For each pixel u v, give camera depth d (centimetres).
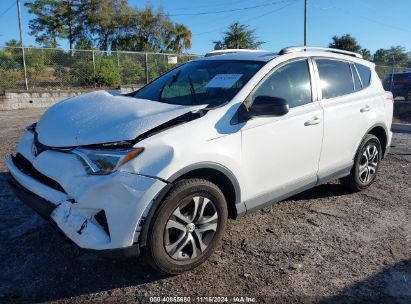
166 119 299
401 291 302
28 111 1436
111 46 3719
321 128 409
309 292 298
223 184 333
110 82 1773
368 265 337
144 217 278
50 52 1636
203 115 314
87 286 298
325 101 421
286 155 374
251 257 345
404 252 361
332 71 447
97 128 297
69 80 1697
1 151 682
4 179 521
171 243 299
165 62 1912
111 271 318
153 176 275
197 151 297
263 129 347
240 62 394
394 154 727
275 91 372
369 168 512
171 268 301
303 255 350
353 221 424
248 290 298
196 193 302
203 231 314
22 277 307
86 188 269
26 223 395
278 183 376
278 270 326
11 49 1549
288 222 417
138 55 1841
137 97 404
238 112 332
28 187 310
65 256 338
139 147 276
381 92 514
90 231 273
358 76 487
